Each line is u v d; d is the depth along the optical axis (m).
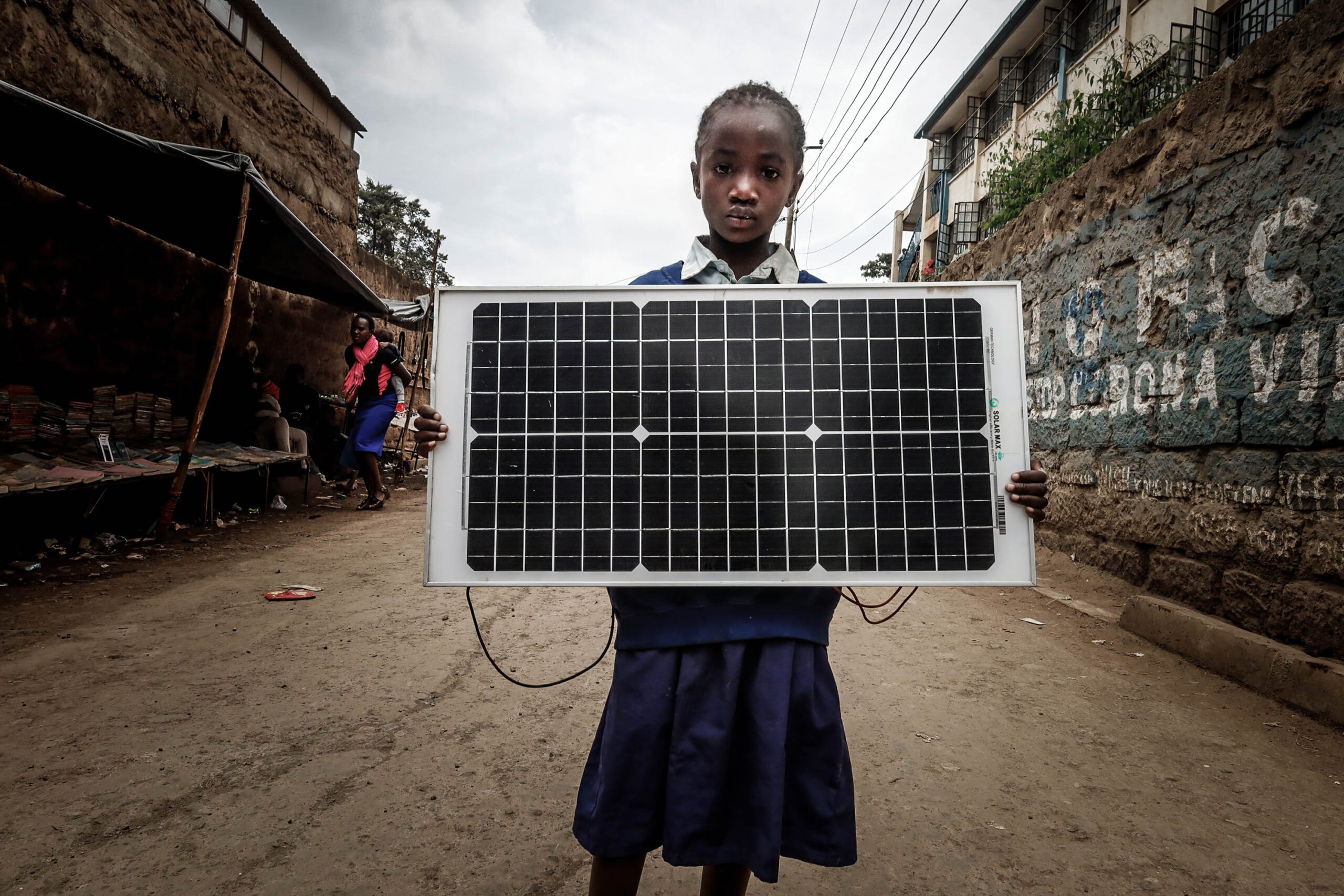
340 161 10.94
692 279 1.44
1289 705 2.80
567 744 2.37
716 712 1.21
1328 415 3.00
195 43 7.43
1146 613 3.70
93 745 2.26
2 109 4.00
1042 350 5.74
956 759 2.33
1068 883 1.71
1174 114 4.12
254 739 2.35
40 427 5.31
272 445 7.85
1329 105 3.07
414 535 6.23
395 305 10.30
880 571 1.27
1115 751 2.39
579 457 1.30
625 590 1.30
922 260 19.86
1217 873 1.75
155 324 6.89
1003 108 16.41
